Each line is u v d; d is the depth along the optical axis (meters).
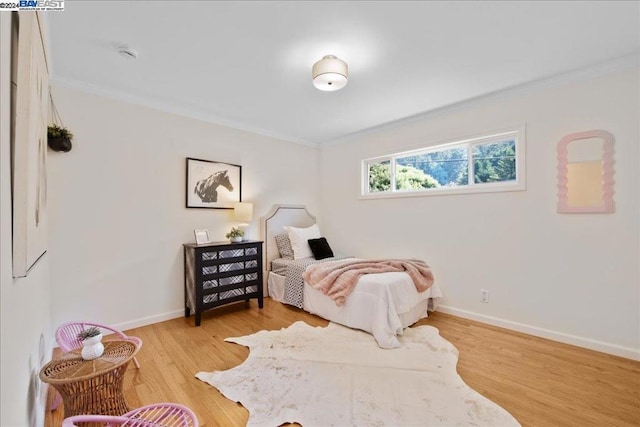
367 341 2.52
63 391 1.28
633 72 2.20
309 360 2.19
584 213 2.41
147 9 1.68
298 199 4.54
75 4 1.61
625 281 2.24
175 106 3.17
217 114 3.46
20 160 0.95
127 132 2.86
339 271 2.98
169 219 3.14
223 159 3.63
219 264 3.13
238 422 1.55
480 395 1.76
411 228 3.63
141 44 2.03
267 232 4.07
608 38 1.98
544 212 2.62
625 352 2.22
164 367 2.10
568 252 2.49
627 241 2.23
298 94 2.89
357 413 1.61
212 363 2.16
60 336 1.86
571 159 2.46
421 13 1.72
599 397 1.74
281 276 3.77
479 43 2.03
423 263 3.30
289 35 1.94
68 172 2.51
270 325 2.93
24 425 1.10
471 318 3.07
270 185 4.16
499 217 2.89
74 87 2.56
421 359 2.20
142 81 2.60
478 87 2.73
